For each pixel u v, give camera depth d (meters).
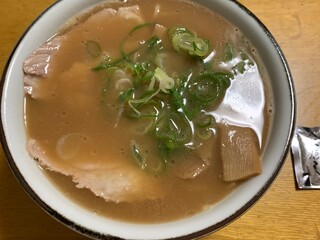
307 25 0.26
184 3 0.23
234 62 0.21
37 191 0.18
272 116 0.20
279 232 0.21
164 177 0.19
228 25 0.22
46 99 0.20
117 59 0.21
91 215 0.18
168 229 0.17
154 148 0.20
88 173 0.19
